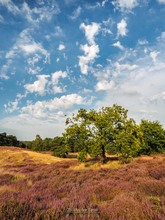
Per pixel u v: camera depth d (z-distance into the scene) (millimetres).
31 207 6406
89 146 29562
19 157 48281
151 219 5434
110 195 8812
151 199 7445
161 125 42594
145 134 41688
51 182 13234
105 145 28578
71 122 31828
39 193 9703
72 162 30969
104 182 11172
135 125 31406
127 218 5582
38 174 17953
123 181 11633
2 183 14281
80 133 30250
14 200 6766
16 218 5539
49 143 87750
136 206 6094
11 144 106812
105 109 31797
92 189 9836
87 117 31469
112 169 17875
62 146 59844
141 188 9438
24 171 22609
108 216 5887
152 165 19078
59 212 6082
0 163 43531
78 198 8031
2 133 105938
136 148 29188
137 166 18844
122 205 6336
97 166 26484
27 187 12180
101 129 29844
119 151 28797
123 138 28469
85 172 17328
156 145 41625
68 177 15094
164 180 11203
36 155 51469
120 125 31250
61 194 9711
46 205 7000
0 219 5383
